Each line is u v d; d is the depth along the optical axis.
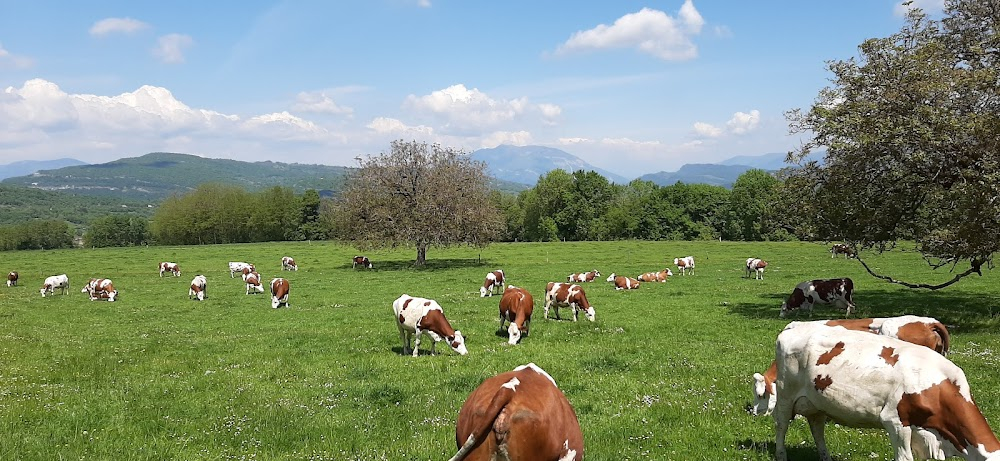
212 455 9.10
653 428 9.88
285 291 31.42
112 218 128.50
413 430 10.09
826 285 24.09
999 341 16.78
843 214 21.14
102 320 27.44
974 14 20.12
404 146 54.19
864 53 19.77
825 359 7.38
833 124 19.25
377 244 52.88
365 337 20.53
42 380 14.73
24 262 67.75
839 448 8.61
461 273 47.59
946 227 19.83
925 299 27.75
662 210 114.69
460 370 14.87
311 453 9.04
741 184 104.56
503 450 5.54
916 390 6.61
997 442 6.17
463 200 53.47
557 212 119.62
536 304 29.30
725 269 49.56
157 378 14.82
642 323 22.77
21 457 8.95
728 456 8.59
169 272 55.41
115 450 9.37
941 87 17.52
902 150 18.91
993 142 17.27
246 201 126.75
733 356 15.98
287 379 14.41
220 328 24.17
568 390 12.64
